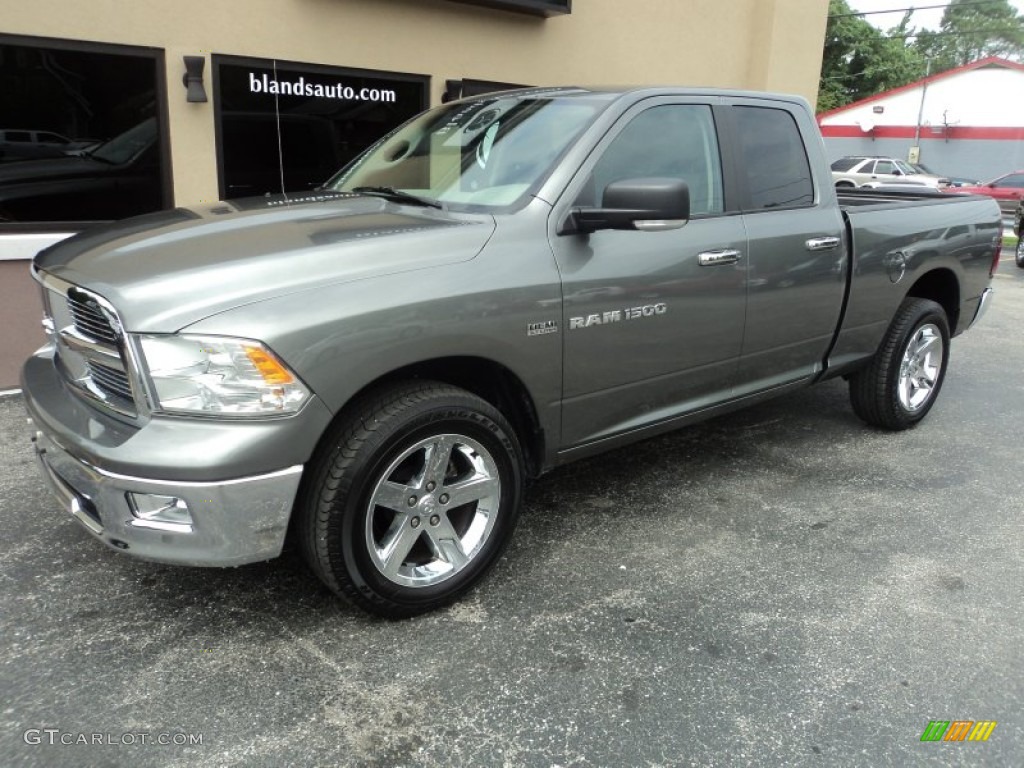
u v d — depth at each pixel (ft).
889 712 8.21
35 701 8.10
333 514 8.55
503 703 8.22
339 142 23.49
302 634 9.27
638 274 10.73
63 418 8.83
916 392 16.35
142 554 8.22
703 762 7.51
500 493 9.94
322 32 22.29
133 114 19.83
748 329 12.50
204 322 7.79
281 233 9.26
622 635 9.37
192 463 7.72
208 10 20.16
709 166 12.10
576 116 11.12
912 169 94.53
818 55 36.68
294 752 7.52
